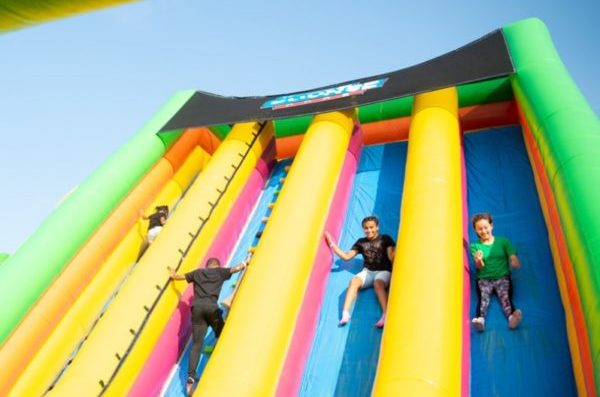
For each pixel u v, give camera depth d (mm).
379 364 3824
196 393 3973
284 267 4922
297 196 5824
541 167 5535
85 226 6371
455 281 4336
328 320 5172
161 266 5668
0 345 5133
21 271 5574
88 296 6277
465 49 7332
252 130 8000
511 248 4785
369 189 7023
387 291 5199
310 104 7656
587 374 3572
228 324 4504
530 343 4297
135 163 7398
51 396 4398
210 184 6879
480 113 7281
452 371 3652
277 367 4266
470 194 6293
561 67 6316
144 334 5105
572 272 4152
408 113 7758
